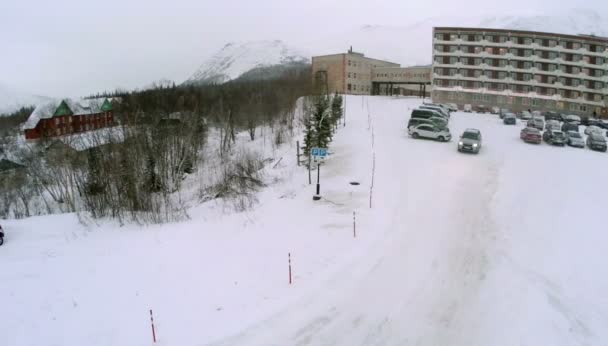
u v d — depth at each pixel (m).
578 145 39.41
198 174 40.81
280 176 29.39
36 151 41.72
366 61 92.62
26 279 14.16
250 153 41.44
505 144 39.09
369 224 18.36
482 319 11.41
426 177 26.36
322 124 32.50
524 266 14.65
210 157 46.44
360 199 22.19
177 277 13.68
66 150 37.06
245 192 26.70
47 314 11.67
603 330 11.03
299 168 30.72
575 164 31.47
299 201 22.61
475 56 77.00
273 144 43.09
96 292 12.90
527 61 76.31
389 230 17.69
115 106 64.12
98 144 34.72
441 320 11.34
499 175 27.17
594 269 14.62
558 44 76.00
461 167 29.03
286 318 11.12
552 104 76.19
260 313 11.32
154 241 17.58
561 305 12.20
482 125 52.00
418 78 90.06
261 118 55.88
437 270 14.16
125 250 16.67
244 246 16.25
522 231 17.95
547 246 16.47
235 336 10.32
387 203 21.41
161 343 10.05
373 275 13.63
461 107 77.62
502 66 76.69
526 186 24.91
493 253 15.62
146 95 66.69
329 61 88.56
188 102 60.16
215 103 61.88
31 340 10.39
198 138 46.84
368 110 60.78
